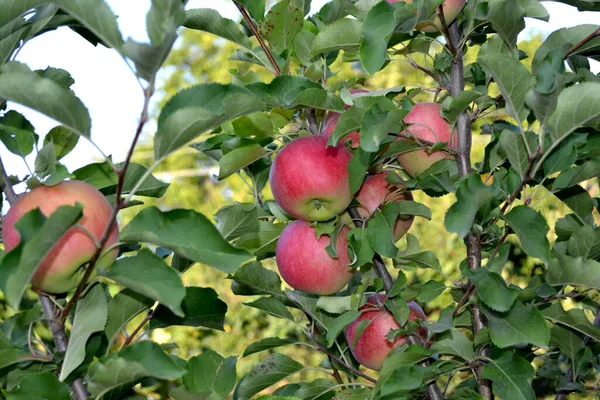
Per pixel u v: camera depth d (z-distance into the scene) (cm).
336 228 191
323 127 198
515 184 170
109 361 127
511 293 154
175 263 187
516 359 165
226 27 197
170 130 124
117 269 130
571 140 165
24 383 134
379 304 198
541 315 158
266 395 154
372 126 159
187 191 850
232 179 848
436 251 707
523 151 162
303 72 203
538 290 185
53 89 121
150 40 108
